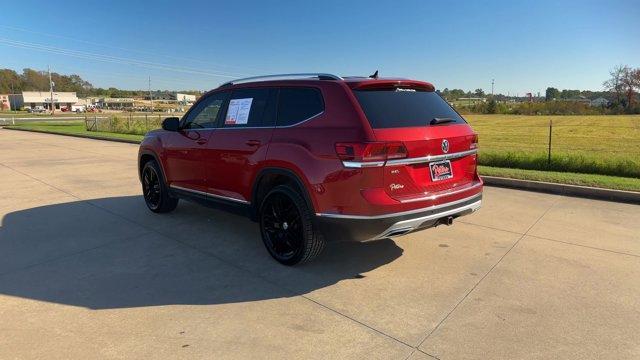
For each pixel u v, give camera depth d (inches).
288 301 150.8
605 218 249.6
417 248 201.5
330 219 158.7
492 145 836.6
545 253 194.7
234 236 220.1
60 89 7086.6
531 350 121.3
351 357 118.5
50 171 434.9
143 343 125.3
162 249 201.6
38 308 146.0
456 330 131.8
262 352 121.0
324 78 172.1
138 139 808.3
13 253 197.2
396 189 155.3
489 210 269.1
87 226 238.1
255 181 185.9
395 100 167.6
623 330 131.3
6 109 5615.2
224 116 207.8
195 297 153.9
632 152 687.1
